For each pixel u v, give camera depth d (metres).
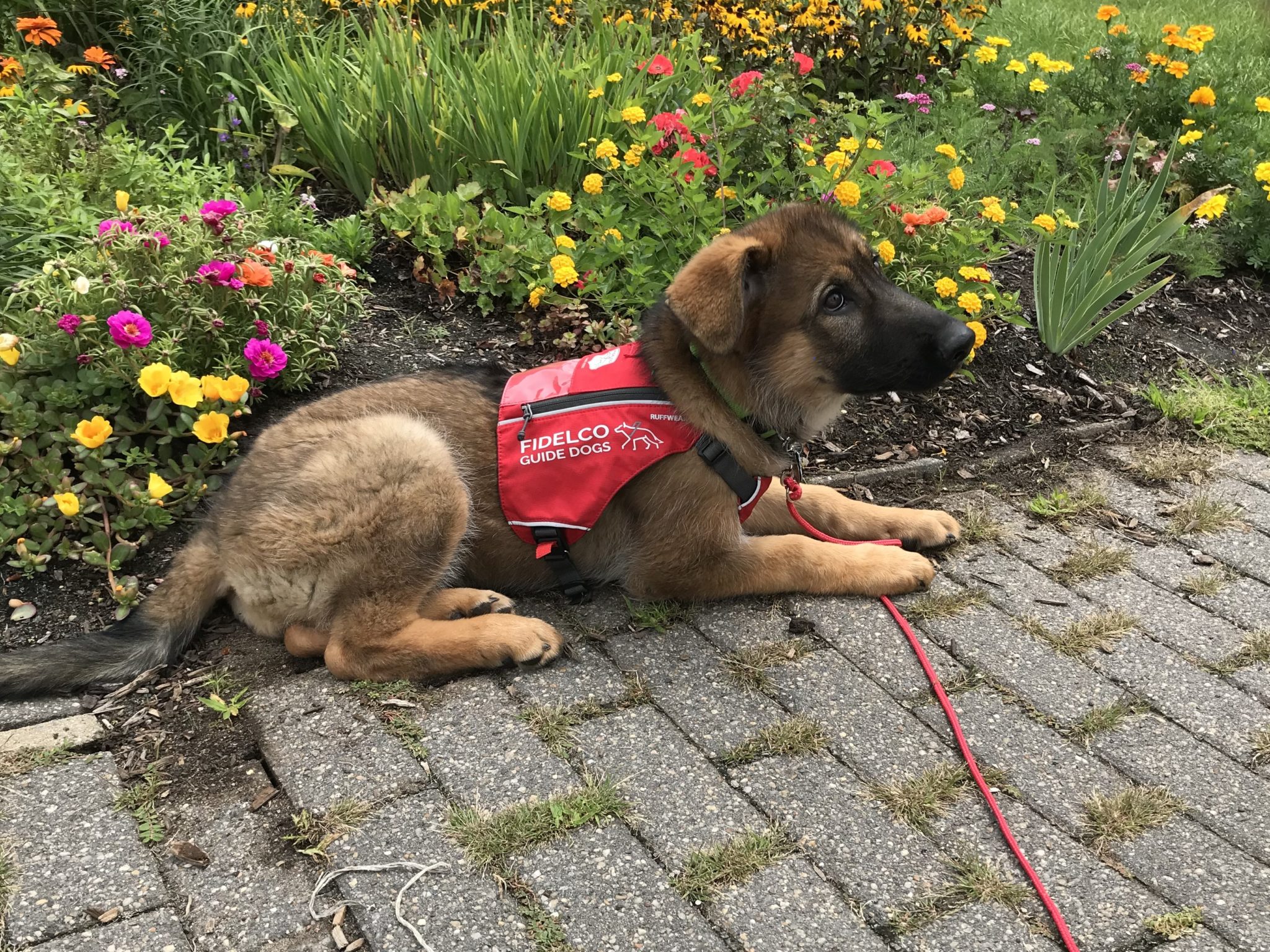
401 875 0.57
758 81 1.29
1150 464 1.04
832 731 0.68
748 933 0.54
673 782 0.64
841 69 1.68
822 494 0.90
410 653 0.72
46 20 1.25
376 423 0.74
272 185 1.29
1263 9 2.86
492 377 0.83
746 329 0.76
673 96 1.37
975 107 1.65
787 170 1.24
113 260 0.91
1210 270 1.38
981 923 0.55
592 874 0.58
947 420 1.09
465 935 0.54
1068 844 0.60
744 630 0.78
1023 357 1.19
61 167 1.12
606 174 1.28
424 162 1.31
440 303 1.16
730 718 0.69
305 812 0.61
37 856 0.58
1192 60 1.93
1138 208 1.26
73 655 0.70
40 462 0.82
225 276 0.88
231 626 0.78
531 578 0.82
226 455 0.89
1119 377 1.19
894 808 0.62
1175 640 0.78
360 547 0.71
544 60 1.35
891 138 1.47
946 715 0.70
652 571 0.80
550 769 0.64
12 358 0.82
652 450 0.75
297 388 0.98
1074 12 2.76
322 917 0.55
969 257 1.15
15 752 0.66
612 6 1.68
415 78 1.31
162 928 0.54
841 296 0.76
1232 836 0.61
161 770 0.65
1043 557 0.89
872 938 0.54
